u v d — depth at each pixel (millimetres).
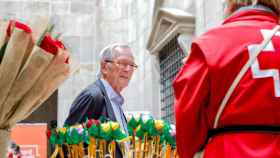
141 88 11133
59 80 2719
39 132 6641
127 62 4906
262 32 2455
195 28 8242
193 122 2436
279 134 2344
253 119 2352
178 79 2480
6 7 12031
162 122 3836
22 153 6559
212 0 7324
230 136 2369
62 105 11836
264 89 2350
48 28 2730
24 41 2527
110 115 4590
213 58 2408
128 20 12117
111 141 3727
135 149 3793
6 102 2580
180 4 8953
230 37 2457
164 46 9875
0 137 2607
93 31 12211
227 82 2391
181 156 2514
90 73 12016
